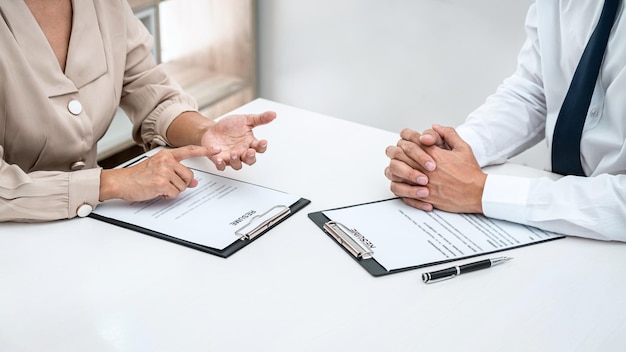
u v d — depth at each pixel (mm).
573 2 1474
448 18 2650
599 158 1465
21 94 1369
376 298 1095
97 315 1048
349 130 1652
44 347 988
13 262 1162
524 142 1609
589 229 1257
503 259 1184
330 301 1085
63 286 1108
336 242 1232
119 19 1553
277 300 1084
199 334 1013
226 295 1094
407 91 2879
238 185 1406
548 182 1315
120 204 1335
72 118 1442
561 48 1518
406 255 1201
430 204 1354
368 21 2846
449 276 1144
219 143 1477
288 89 3205
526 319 1062
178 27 3143
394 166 1361
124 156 3018
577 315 1074
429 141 1382
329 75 3053
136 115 1663
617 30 1390
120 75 1575
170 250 1198
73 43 1438
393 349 992
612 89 1395
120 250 1197
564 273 1174
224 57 3166
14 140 1419
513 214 1305
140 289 1104
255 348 989
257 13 3105
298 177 1445
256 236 1236
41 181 1266
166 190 1303
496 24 2549
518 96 1609
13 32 1347
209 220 1279
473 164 1374
